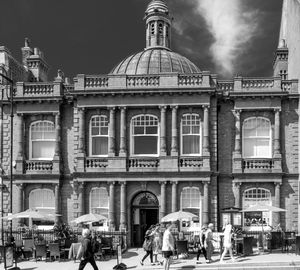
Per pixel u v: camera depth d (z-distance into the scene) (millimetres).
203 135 36812
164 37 49531
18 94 38781
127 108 37531
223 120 38156
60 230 33625
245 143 38000
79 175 37062
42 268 26188
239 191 37031
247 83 38031
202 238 26922
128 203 36938
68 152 38625
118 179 36781
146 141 37906
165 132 37062
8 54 40844
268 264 25297
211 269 24953
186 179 36344
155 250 27156
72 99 38500
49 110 38531
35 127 39094
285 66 42719
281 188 37000
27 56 46531
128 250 34531
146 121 37812
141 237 37625
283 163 37219
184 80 37250
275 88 37688
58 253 28875
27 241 30250
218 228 36812
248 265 25281
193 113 37281
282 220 36781
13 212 37812
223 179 37500
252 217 37000
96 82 37906
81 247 21547
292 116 37656
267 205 35750
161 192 36500
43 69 47406
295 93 37375
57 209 37625
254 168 37094
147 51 48250
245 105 37594
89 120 38031
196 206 36625
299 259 26547
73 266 26859
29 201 38156
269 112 37781
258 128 38031
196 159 36625
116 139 37469
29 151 38844
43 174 37781
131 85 37562
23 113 38688
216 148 37062
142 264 26594
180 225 35906
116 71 47500
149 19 49750
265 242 32094
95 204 37344
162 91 36812
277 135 37156
